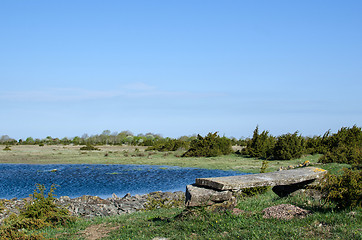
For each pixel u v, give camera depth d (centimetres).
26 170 3809
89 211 1628
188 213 979
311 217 868
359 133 3909
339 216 854
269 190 1623
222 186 975
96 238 986
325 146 4131
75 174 3431
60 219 1248
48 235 1038
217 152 5003
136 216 1277
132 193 2366
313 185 1143
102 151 6644
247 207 1064
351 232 732
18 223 1087
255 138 4844
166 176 3262
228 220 912
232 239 778
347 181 923
